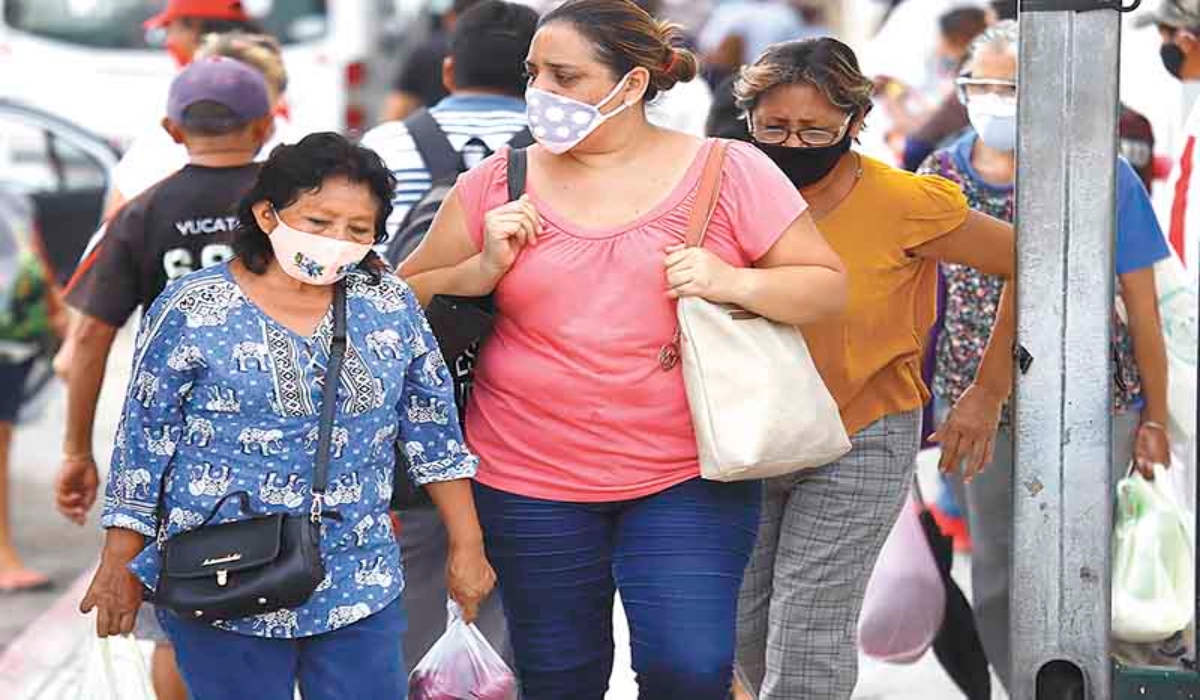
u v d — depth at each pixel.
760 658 14.86
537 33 12.03
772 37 45.56
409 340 11.92
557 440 12.20
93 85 40.12
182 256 15.16
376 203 11.51
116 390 33.84
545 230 12.09
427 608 15.30
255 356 11.48
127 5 40.28
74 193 27.50
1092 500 11.88
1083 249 11.65
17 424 23.64
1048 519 11.93
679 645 12.00
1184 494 16.73
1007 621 16.38
